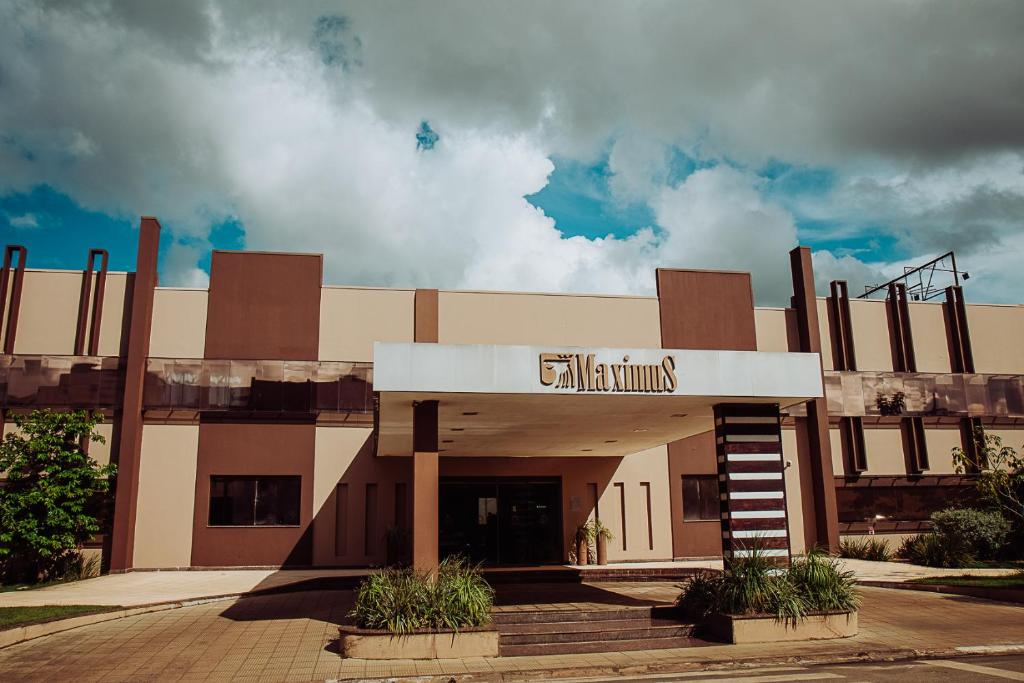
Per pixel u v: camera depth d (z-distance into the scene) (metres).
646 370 13.77
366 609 12.23
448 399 13.73
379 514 23.92
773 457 14.89
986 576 19.92
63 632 13.36
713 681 10.34
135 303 23.66
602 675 10.99
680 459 26.16
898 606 16.12
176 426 23.64
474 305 25.58
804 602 13.35
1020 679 10.05
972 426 28.22
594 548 24.72
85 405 23.16
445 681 10.58
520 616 13.98
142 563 22.72
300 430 24.16
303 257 25.12
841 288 28.55
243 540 23.31
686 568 22.02
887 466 27.64
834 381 27.45
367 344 24.83
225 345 24.14
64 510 20.52
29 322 23.64
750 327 27.25
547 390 13.29
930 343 28.86
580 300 26.27
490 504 24.83
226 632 13.40
